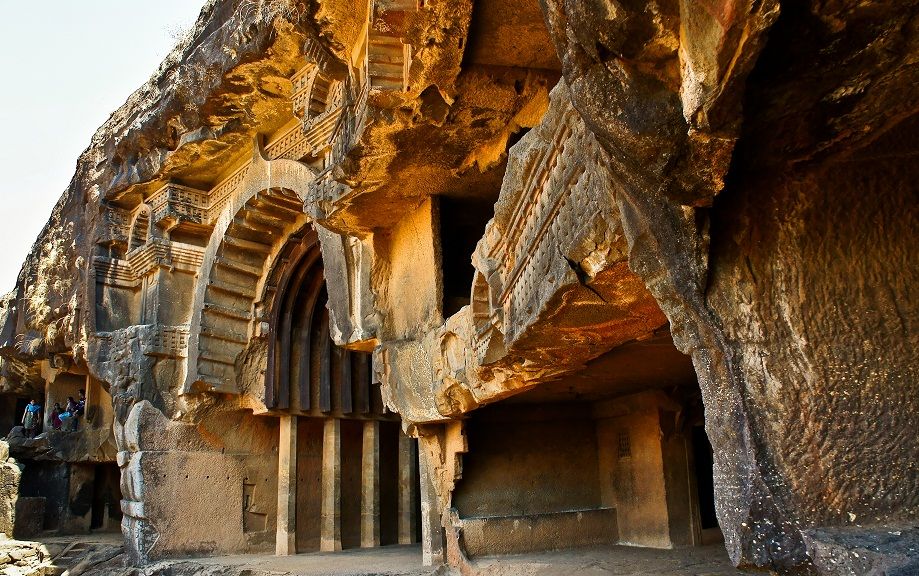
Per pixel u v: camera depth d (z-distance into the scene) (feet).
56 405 68.64
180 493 49.93
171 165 51.78
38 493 62.75
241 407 52.65
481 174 28.73
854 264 9.63
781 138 9.00
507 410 35.42
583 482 35.86
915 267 9.59
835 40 7.43
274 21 37.88
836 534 8.52
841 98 8.25
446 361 28.50
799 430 9.29
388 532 54.54
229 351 52.01
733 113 7.92
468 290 32.01
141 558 47.44
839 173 9.68
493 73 22.84
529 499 34.60
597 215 13.06
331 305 36.17
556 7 9.69
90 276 56.59
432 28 20.01
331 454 51.29
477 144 26.53
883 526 8.60
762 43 6.94
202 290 51.19
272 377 49.93
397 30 20.08
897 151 9.57
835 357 9.43
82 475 65.00
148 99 52.16
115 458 61.72
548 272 16.61
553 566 28.07
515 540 32.78
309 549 51.80
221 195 53.16
